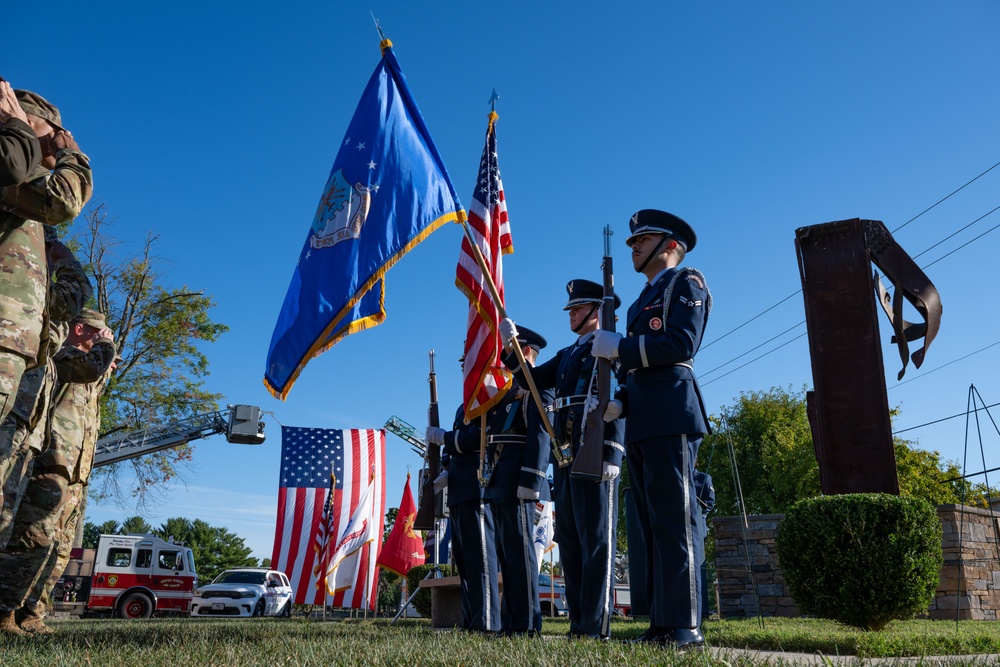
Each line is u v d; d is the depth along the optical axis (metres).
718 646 4.58
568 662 3.07
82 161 4.21
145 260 25.52
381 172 5.90
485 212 6.47
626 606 24.14
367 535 14.06
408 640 4.38
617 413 4.32
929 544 5.68
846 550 5.66
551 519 10.31
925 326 7.56
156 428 25.73
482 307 6.10
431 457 7.01
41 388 4.47
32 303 3.89
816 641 4.33
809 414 7.88
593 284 5.45
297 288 5.78
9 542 5.98
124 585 24.12
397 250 5.73
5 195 3.79
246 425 25.81
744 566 10.20
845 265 7.80
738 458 30.56
